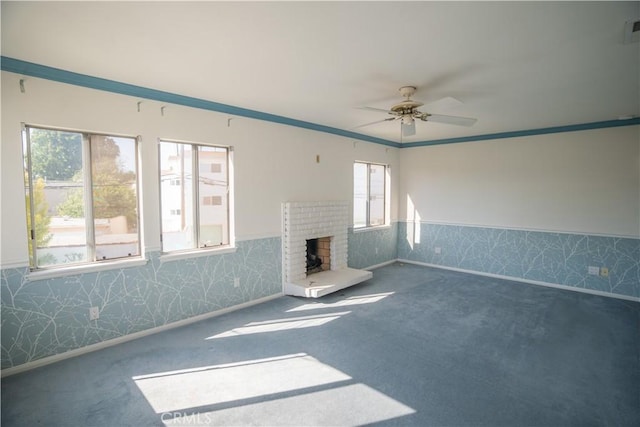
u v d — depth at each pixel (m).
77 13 1.90
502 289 4.89
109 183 3.18
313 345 3.11
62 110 2.82
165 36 2.20
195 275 3.70
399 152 6.73
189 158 3.75
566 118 4.42
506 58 2.53
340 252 5.33
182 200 3.71
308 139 4.88
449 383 2.51
